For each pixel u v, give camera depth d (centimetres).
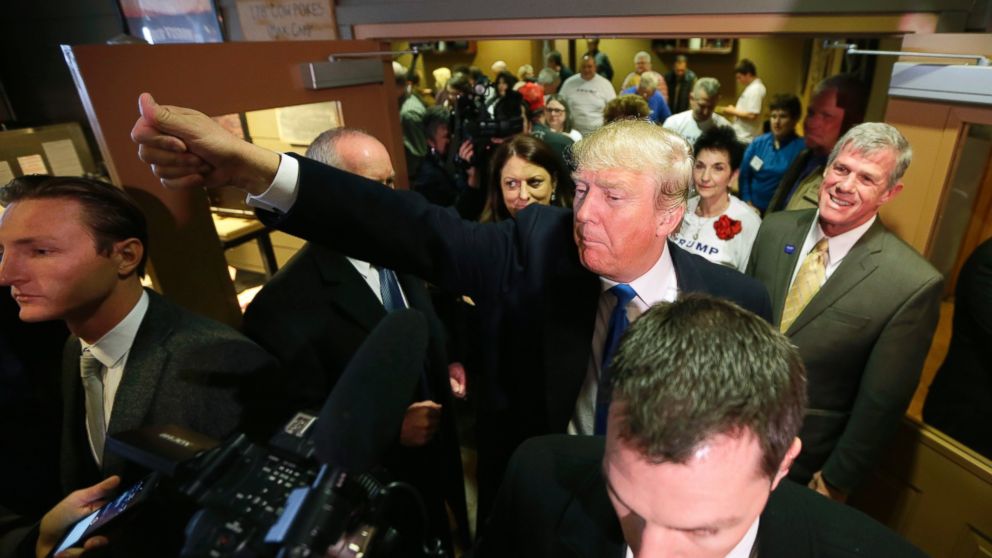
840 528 58
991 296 109
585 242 83
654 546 48
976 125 127
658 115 463
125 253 86
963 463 128
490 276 96
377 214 79
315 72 163
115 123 117
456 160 240
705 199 186
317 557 41
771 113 258
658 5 156
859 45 285
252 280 230
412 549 64
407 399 50
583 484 65
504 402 109
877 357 122
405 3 185
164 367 89
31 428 114
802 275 136
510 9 172
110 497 80
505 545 70
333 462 44
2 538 92
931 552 143
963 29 132
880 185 116
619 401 48
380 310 126
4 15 265
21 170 231
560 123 350
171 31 229
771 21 147
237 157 65
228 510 47
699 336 48
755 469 45
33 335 118
